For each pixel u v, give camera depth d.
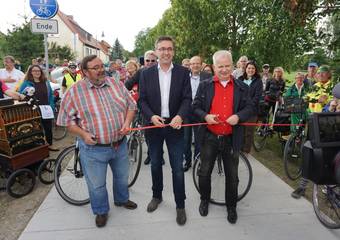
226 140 3.24
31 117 4.23
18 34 18.41
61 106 3.04
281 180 4.51
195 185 3.94
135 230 3.23
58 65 16.44
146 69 3.31
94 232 3.20
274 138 7.15
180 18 16.02
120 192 3.58
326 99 4.24
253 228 3.27
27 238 3.10
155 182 3.63
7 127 3.93
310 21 4.57
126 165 3.48
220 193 3.87
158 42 3.17
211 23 14.24
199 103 3.28
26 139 4.16
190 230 3.23
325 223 3.28
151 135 3.41
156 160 3.52
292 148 4.62
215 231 3.21
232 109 3.16
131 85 4.37
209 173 3.41
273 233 3.18
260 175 4.71
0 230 3.28
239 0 11.98
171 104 3.24
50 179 4.48
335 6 4.33
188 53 16.34
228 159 3.27
